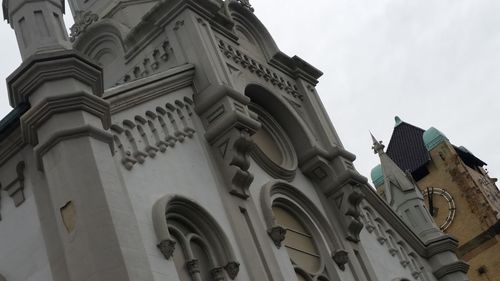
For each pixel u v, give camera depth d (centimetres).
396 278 3209
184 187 2350
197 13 2867
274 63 3178
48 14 2144
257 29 3219
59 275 1902
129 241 1886
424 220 3656
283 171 2852
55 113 1970
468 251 5744
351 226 2961
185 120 2547
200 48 2734
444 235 3609
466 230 5838
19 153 2072
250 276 2341
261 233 2497
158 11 2883
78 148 1944
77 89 2005
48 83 1998
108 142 2028
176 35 2825
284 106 3033
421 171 6256
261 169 2778
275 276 2408
